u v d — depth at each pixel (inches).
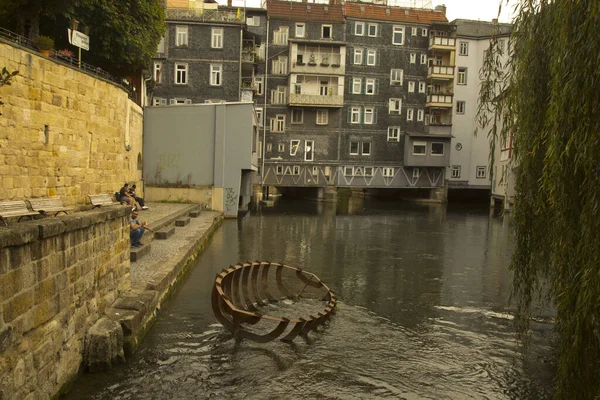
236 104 1132.5
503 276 621.9
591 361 207.6
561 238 218.2
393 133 1875.0
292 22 1802.4
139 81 1108.5
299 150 1820.9
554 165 212.8
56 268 243.0
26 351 210.2
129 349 311.9
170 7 1631.4
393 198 2146.9
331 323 420.2
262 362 329.7
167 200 1147.9
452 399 290.4
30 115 498.9
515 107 279.1
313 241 877.2
